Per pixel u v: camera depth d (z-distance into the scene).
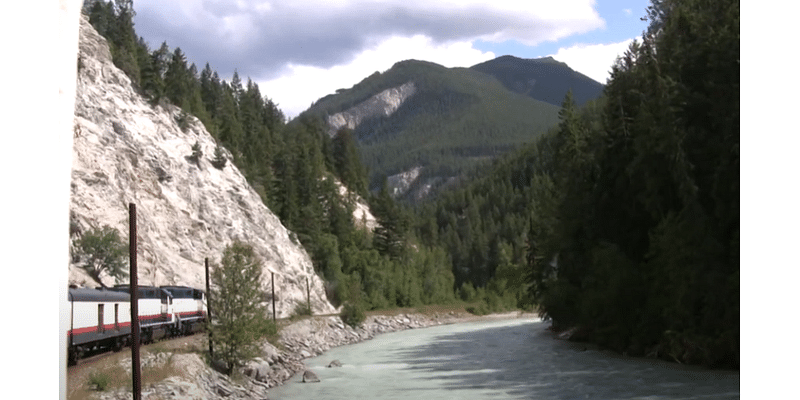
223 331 43.72
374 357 65.88
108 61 93.94
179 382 34.34
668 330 49.50
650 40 67.75
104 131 83.88
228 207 101.50
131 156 84.50
